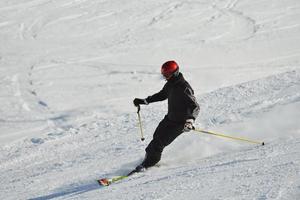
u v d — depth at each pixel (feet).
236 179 47.98
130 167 70.28
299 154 56.29
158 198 45.93
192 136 81.30
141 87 161.99
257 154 61.00
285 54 195.93
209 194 44.09
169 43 212.23
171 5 267.59
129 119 110.52
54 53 201.26
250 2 273.75
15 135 116.06
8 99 152.46
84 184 63.41
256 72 175.63
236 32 226.17
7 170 81.46
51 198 58.13
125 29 230.89
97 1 273.13
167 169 63.93
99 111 137.80
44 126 124.67
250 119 89.10
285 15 250.16
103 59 193.98
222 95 118.42
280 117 86.84
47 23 238.48
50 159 85.30
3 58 194.70
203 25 236.22
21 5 262.67
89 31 228.43
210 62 188.14
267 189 42.22
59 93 158.20
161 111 117.39
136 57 195.93
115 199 49.32
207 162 62.95
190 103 61.87
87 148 88.94
